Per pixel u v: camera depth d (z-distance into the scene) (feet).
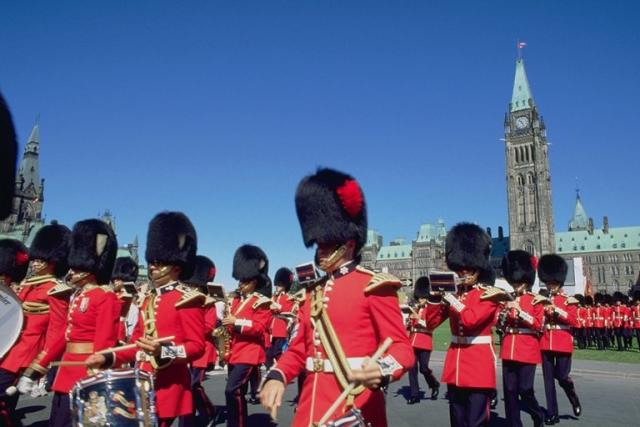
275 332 54.95
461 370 25.76
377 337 14.24
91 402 17.03
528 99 481.46
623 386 55.93
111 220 329.52
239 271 37.19
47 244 28.91
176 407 21.12
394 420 39.50
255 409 44.39
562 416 40.93
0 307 19.40
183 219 23.65
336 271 15.29
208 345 41.11
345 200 15.19
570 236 514.68
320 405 13.82
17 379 26.40
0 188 13.47
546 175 467.93
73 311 22.45
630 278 479.41
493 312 25.55
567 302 41.68
